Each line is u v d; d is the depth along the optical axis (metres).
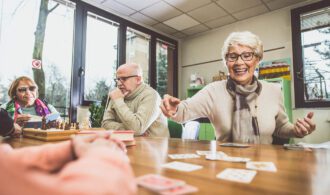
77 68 3.43
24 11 2.98
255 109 1.39
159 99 1.92
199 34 4.92
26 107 2.35
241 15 4.04
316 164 0.64
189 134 2.39
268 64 3.58
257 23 4.04
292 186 0.43
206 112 1.53
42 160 0.29
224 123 1.45
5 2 2.83
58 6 3.29
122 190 0.24
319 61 3.27
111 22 3.95
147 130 1.86
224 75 4.16
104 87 3.79
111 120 1.89
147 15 4.10
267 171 0.55
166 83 4.95
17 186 0.23
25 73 2.93
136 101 1.87
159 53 4.81
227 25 4.47
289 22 3.66
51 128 1.34
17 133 1.34
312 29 3.38
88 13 3.62
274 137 1.45
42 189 0.22
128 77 1.86
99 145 0.35
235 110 1.43
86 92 3.55
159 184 0.41
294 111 3.42
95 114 3.15
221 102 1.47
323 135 3.14
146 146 1.03
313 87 3.29
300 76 3.40
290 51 3.61
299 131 1.13
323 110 3.17
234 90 1.45
